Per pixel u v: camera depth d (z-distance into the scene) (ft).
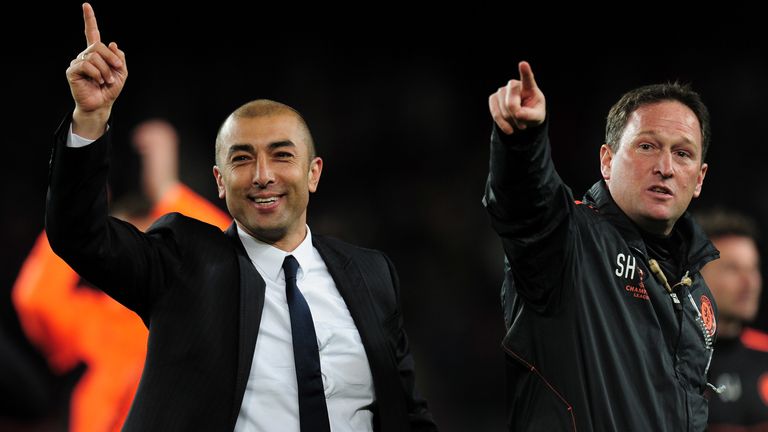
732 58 142.20
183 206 62.64
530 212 33.96
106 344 59.57
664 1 142.61
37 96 124.57
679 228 38.40
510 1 143.13
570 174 136.67
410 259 126.93
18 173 121.29
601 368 34.76
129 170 88.99
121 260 34.09
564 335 34.86
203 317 35.04
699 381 37.27
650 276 36.58
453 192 133.28
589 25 143.02
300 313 36.35
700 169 38.52
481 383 115.34
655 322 35.99
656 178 36.40
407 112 137.90
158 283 35.24
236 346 35.12
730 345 55.72
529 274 34.96
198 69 131.64
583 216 36.29
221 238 37.22
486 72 142.82
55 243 33.17
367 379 37.11
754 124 139.44
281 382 35.35
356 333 37.42
